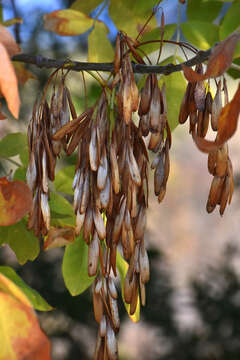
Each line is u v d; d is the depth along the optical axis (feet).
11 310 1.63
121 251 2.25
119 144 1.97
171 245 14.88
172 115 2.41
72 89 4.89
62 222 2.33
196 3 2.61
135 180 1.96
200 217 15.99
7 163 4.00
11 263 6.70
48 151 2.03
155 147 2.01
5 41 1.65
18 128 5.25
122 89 1.94
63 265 2.31
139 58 2.02
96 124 1.96
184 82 2.40
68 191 2.41
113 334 1.97
